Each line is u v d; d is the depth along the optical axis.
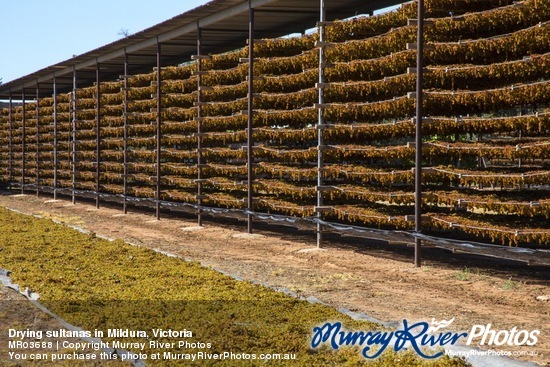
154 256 14.61
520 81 14.01
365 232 14.91
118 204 30.20
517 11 12.25
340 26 15.69
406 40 14.34
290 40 17.44
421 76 13.39
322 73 16.05
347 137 16.53
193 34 21.44
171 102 23.86
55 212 26.70
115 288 11.12
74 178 30.56
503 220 12.93
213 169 21.62
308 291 11.23
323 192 16.69
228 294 10.62
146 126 24.97
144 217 24.36
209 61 20.72
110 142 27.33
